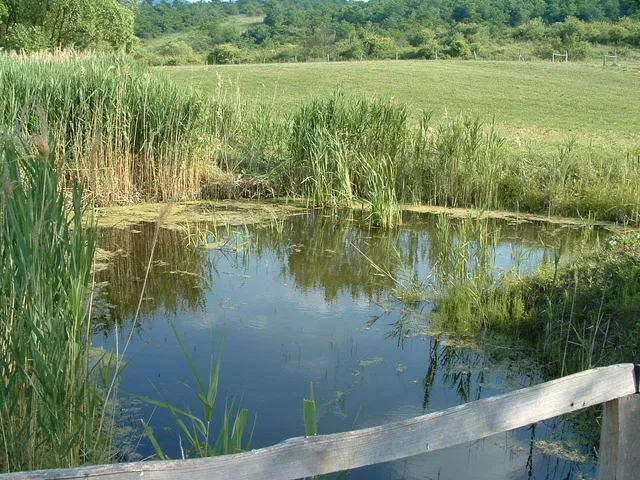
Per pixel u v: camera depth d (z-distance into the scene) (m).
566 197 11.46
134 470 1.93
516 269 8.13
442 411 2.33
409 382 5.86
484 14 84.62
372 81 30.48
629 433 2.72
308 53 59.06
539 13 82.75
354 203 12.27
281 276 8.70
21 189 3.84
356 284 8.41
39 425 3.75
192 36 97.25
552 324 6.45
